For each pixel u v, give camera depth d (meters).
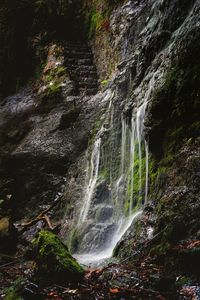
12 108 13.28
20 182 10.10
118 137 7.41
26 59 14.85
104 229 6.23
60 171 9.73
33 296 3.65
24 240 7.18
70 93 11.80
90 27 13.73
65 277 3.82
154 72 6.47
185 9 6.46
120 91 7.96
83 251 6.39
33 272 4.26
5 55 14.95
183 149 4.75
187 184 4.29
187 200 4.09
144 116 6.10
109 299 3.40
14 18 15.06
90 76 12.41
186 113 5.00
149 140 5.59
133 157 6.59
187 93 5.03
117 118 7.64
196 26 5.35
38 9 14.91
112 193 6.95
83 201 7.66
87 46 13.70
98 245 6.20
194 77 4.98
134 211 5.86
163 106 5.39
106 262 4.56
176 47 5.86
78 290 3.61
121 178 6.84
